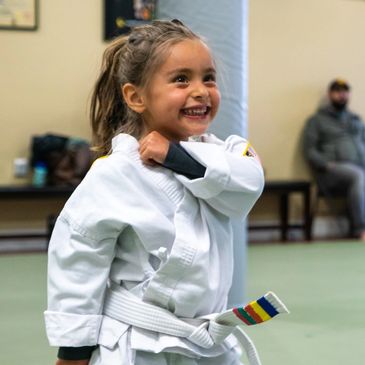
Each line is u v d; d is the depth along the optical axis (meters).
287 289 4.09
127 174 1.26
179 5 3.12
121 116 1.49
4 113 5.75
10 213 5.77
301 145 6.61
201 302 1.25
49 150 5.59
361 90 6.77
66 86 5.86
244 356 2.76
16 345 2.94
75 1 5.80
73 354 1.23
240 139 1.42
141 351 1.23
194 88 1.28
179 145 1.29
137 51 1.34
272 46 6.45
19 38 5.72
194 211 1.29
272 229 6.22
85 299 1.21
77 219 1.23
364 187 6.31
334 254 5.42
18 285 4.17
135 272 1.26
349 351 2.90
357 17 6.67
